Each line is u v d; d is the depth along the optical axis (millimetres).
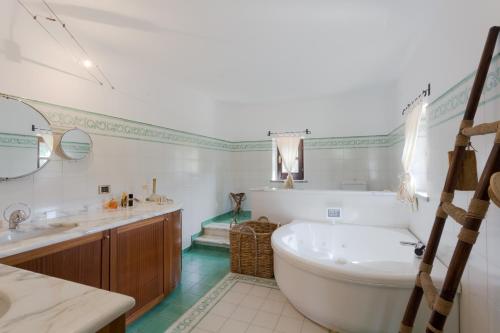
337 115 3996
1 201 1585
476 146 1218
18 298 617
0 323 515
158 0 1636
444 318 936
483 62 1080
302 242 2598
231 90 3574
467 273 1324
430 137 1939
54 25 1850
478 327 1218
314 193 2898
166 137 3016
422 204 2117
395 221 2631
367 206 2717
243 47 2295
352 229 2625
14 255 1182
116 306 593
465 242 896
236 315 1874
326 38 2146
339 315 1617
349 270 1569
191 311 1933
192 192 3471
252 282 2389
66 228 1618
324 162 4078
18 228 1546
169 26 1938
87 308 579
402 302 1485
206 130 3840
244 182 4496
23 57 1696
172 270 2199
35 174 1761
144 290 1888
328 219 2836
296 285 1851
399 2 1674
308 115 4152
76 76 2043
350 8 1741
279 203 3031
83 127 2086
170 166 3068
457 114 1494
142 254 1883
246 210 4488
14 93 1650
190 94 3486
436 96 1820
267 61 2609
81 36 2020
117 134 2389
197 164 3605
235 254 2588
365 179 3863
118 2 1647
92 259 1533
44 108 1816
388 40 2184
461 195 1386
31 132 1732
